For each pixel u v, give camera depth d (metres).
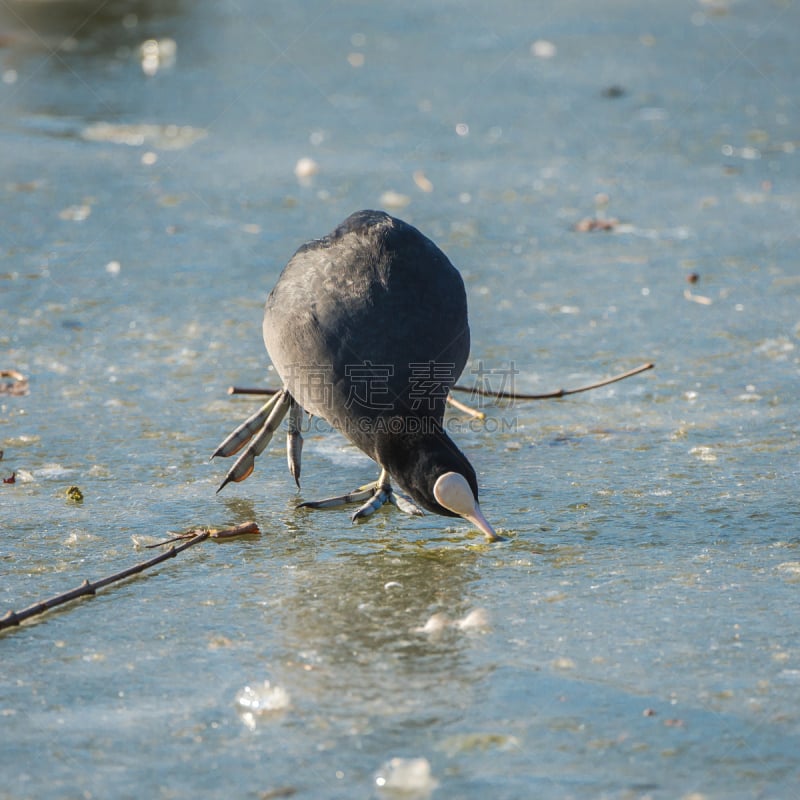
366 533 9.12
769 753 6.24
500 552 8.71
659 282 14.97
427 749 6.32
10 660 7.24
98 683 6.97
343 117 22.47
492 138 21.23
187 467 10.29
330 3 32.84
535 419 11.35
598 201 18.08
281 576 8.39
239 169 19.59
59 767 6.18
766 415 11.23
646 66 26.03
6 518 9.24
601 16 31.36
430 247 9.36
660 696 6.77
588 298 14.48
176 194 18.41
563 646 7.34
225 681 7.00
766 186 18.61
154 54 26.88
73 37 28.20
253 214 17.50
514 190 18.59
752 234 16.61
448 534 9.09
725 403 11.55
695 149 20.55
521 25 30.25
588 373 12.38
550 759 6.22
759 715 6.57
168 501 9.64
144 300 14.43
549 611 7.80
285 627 7.64
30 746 6.36
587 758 6.22
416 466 8.68
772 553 8.59
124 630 7.61
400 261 9.03
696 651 7.25
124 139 21.16
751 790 5.95
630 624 7.60
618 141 21.00
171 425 11.14
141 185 18.80
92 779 6.09
